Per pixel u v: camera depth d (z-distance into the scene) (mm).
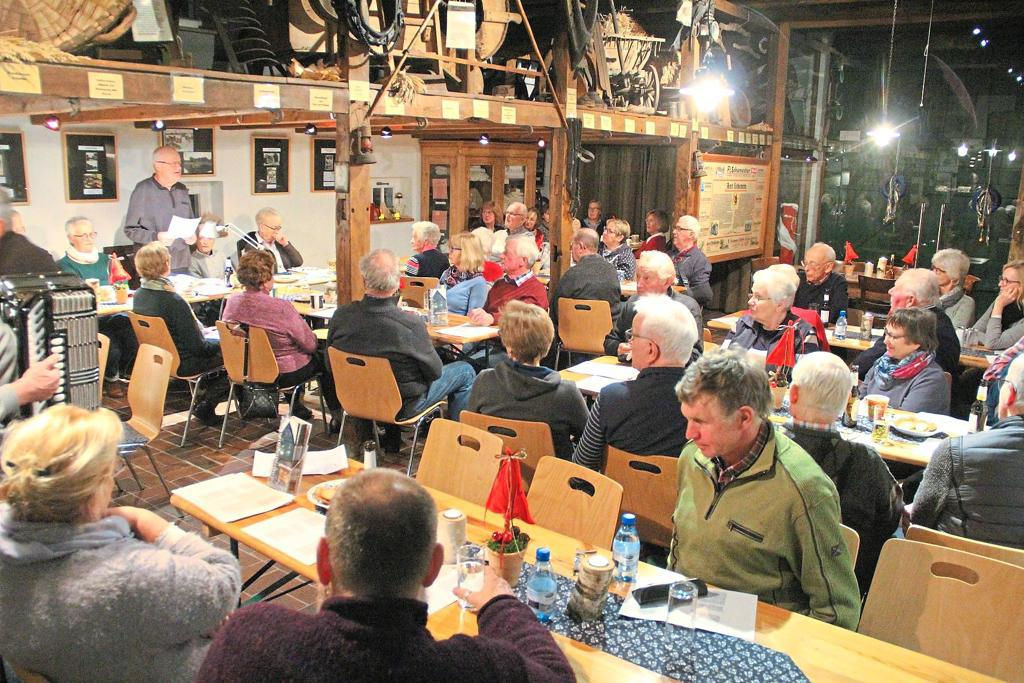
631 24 6668
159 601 1499
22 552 1473
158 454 4551
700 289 6512
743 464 1959
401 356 3977
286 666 1099
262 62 4164
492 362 5066
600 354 5387
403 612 1152
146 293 4664
